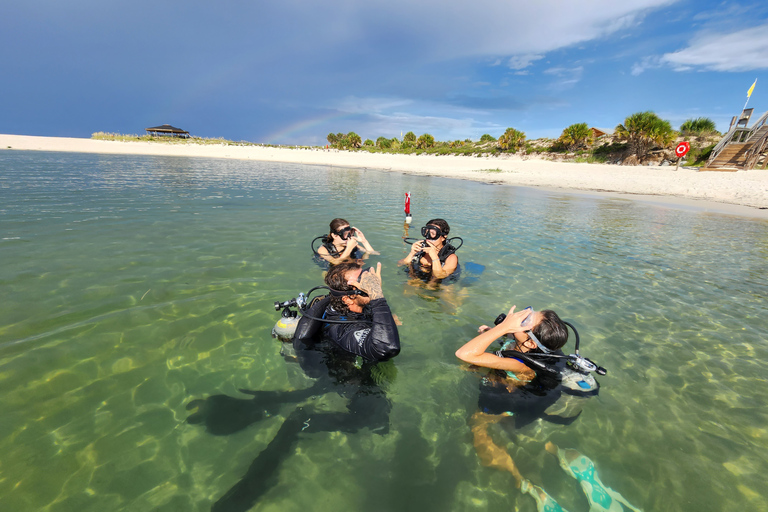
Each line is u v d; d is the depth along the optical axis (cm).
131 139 5225
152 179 1429
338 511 155
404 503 160
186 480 167
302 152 4503
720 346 304
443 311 358
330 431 199
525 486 170
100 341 279
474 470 178
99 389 227
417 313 351
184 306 341
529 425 206
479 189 1568
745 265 542
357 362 244
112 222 665
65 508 151
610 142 2866
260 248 543
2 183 1084
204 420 204
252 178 1700
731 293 427
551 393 228
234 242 570
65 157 2339
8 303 332
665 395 239
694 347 302
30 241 522
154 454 181
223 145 5403
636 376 260
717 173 1870
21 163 1759
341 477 172
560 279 464
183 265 454
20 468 169
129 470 171
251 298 364
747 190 1411
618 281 463
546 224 827
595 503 162
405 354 276
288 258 500
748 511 158
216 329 303
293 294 377
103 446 184
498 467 180
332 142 5953
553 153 3136
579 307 380
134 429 196
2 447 181
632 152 2620
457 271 481
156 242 549
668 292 427
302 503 158
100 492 159
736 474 178
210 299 358
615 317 358
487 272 484
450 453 187
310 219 778
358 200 1109
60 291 362
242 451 184
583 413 219
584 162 2812
